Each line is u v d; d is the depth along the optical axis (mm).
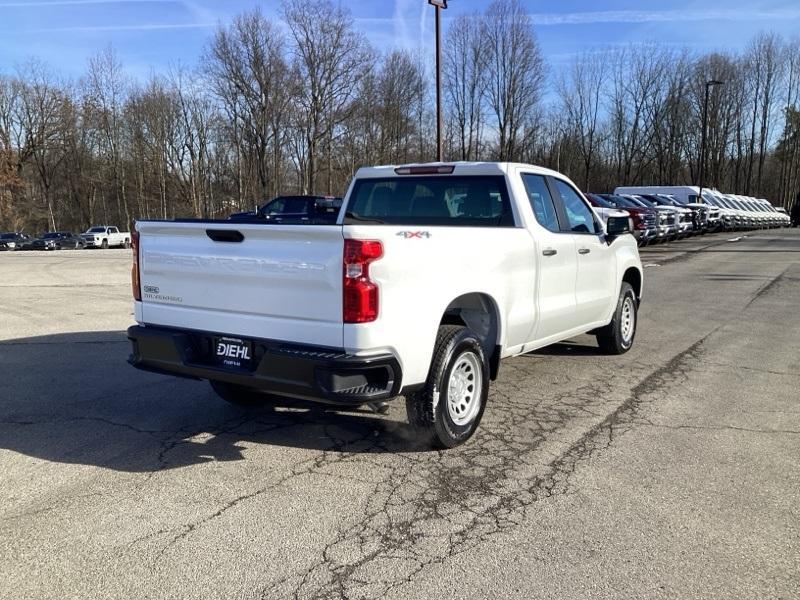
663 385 5961
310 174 49125
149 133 60344
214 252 4047
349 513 3477
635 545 3146
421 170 5527
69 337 8133
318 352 3648
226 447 4426
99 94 64062
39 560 3004
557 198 5871
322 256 3633
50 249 46250
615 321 6949
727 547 3129
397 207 5715
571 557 3037
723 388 5855
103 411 5195
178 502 3596
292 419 5020
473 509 3525
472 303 4754
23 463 4137
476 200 5324
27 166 66875
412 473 4008
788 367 6613
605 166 64875
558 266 5512
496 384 6004
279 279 3791
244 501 3611
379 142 50688
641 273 7504
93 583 2824
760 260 18922
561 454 4309
